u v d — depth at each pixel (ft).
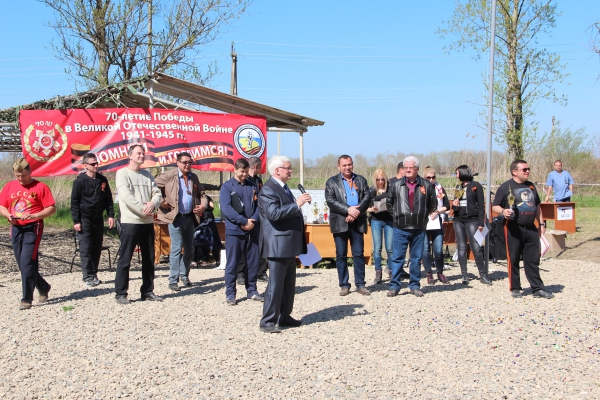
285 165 19.31
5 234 46.21
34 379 15.26
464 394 13.87
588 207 73.10
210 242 34.47
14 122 36.83
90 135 33.73
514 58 61.21
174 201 26.73
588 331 19.16
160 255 36.88
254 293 24.62
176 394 14.08
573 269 32.48
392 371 15.49
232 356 16.83
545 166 80.89
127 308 23.04
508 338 18.48
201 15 64.03
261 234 19.33
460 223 27.99
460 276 30.50
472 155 79.20
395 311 22.21
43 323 20.88
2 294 26.55
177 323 20.63
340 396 13.84
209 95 38.83
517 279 24.68
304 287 27.48
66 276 31.71
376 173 29.30
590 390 14.01
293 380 14.88
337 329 19.66
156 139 35.12
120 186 23.39
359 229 25.29
